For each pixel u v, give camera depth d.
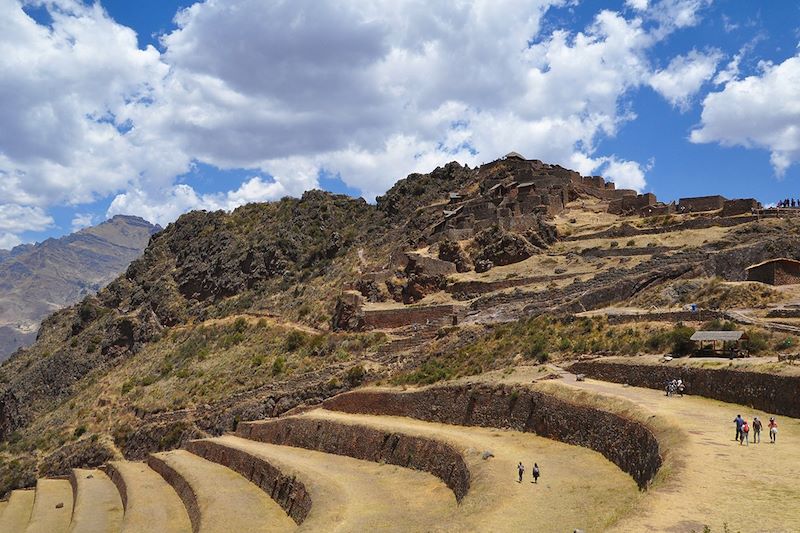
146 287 193.88
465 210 143.12
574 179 153.50
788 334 66.81
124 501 92.44
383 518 53.78
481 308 106.81
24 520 99.50
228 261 182.62
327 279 156.38
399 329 112.94
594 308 92.69
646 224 120.06
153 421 121.00
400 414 87.75
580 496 46.00
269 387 111.88
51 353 183.62
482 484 51.12
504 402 72.81
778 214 108.62
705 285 86.50
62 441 131.38
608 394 61.19
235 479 85.00
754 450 41.56
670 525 29.52
